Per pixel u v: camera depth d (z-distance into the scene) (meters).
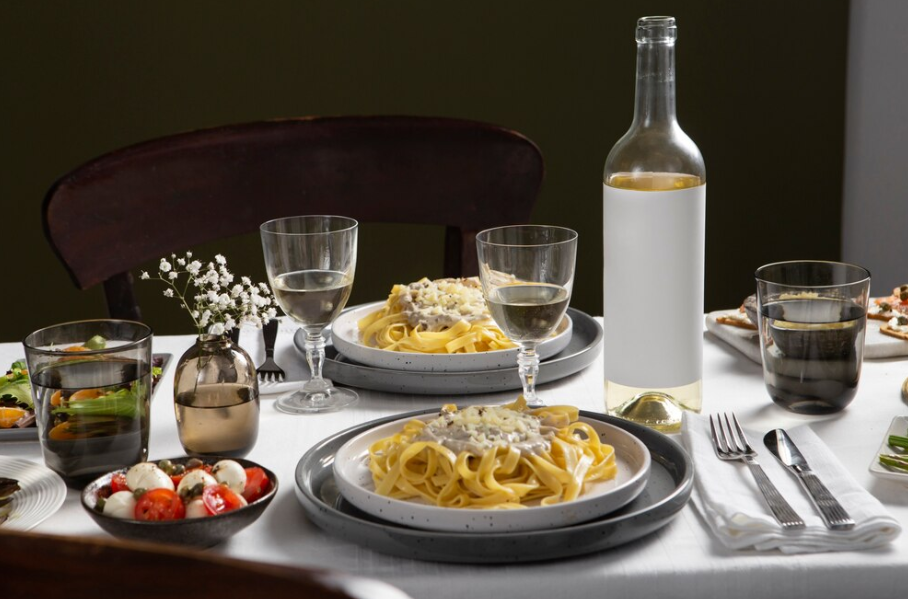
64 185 1.77
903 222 2.81
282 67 3.08
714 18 3.10
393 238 3.23
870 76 2.98
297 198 2.01
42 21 3.01
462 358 1.13
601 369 1.23
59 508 0.85
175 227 1.91
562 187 3.21
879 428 1.02
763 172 3.23
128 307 1.86
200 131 1.95
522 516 0.77
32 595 0.48
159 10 3.02
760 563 0.76
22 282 3.20
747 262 3.30
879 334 1.26
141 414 0.94
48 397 0.91
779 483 0.87
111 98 3.07
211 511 0.79
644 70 1.01
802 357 1.05
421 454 0.84
